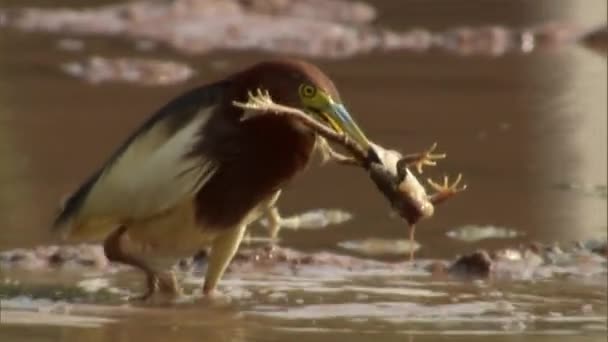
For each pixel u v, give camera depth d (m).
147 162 11.66
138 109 18.84
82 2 25.77
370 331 10.96
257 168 11.52
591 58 22.16
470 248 13.53
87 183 12.02
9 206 14.57
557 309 11.65
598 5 25.12
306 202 15.05
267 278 12.48
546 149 17.09
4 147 16.89
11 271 12.55
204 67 21.50
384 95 19.81
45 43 23.05
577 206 14.95
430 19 24.92
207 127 11.56
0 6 25.50
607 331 11.02
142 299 11.80
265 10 24.98
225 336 10.80
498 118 18.53
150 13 24.72
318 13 25.02
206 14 24.66
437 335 10.87
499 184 15.70
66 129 17.77
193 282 12.38
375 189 15.60
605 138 17.58
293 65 11.59
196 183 11.55
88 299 11.80
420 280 12.49
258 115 11.41
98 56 22.11
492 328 11.08
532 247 13.27
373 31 24.02
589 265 12.95
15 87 19.98
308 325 11.13
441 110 18.94
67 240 13.01
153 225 11.80
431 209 11.32
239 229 11.84
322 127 11.34
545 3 25.50
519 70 21.42
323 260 12.95
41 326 10.95
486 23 24.52
